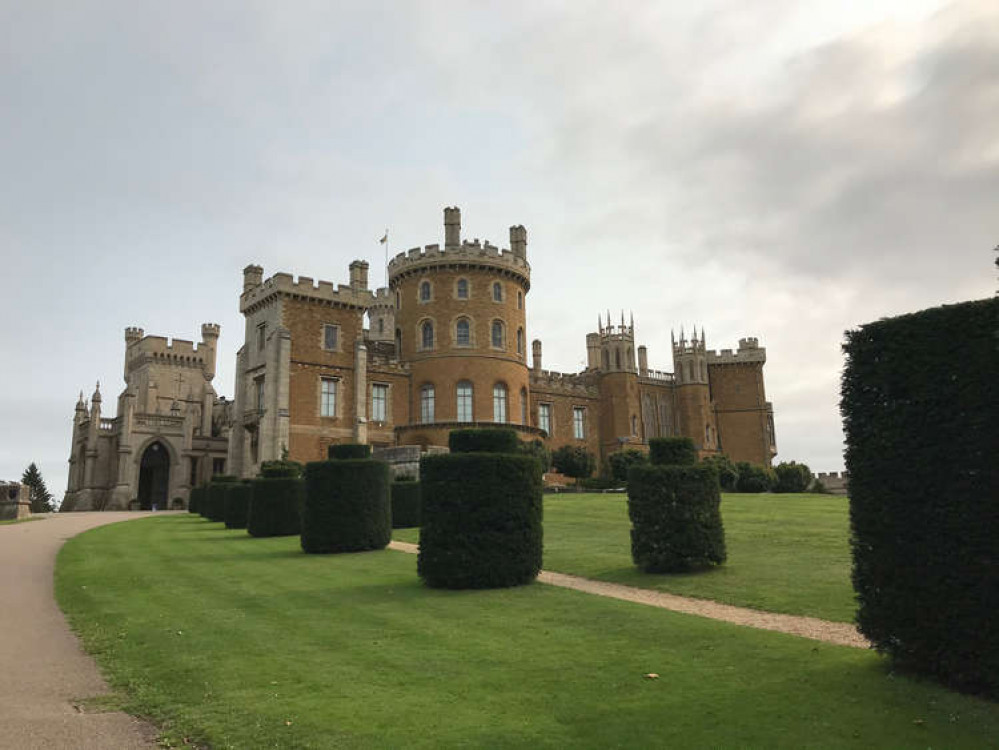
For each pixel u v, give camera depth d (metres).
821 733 7.19
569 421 67.88
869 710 7.76
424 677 9.23
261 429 47.12
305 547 22.22
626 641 10.78
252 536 27.56
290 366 48.47
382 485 23.42
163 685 9.22
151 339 80.56
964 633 8.26
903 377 9.14
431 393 54.12
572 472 58.31
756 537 21.59
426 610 13.41
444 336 54.53
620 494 43.69
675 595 14.87
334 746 7.12
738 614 12.86
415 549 23.23
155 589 15.96
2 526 32.31
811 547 19.38
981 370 8.41
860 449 9.54
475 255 55.28
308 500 22.55
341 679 9.22
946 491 8.59
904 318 9.27
